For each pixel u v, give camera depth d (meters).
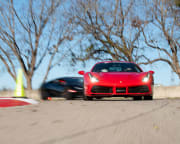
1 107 19.00
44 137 8.90
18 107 19.05
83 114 15.02
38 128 10.59
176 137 9.03
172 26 67.44
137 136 9.14
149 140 8.55
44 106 19.83
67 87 38.41
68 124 11.58
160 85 50.06
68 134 9.41
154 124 11.72
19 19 65.56
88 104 21.73
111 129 10.42
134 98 31.00
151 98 28.27
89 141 8.31
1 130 10.16
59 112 15.93
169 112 16.16
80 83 38.88
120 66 30.62
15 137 8.90
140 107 19.08
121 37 67.81
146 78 27.42
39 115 14.52
